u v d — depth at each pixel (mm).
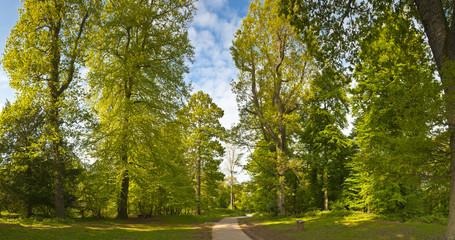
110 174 17938
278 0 24250
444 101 7309
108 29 18406
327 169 27141
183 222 21125
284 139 25594
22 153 15570
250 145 26344
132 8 18203
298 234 13852
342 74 12336
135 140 19516
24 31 15000
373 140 18484
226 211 49531
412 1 10586
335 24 11406
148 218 22297
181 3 20281
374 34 11664
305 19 11148
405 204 20250
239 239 12781
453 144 7590
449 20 9953
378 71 20312
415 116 8070
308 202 29969
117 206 20500
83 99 15891
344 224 16875
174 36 20359
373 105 20234
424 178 8852
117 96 20047
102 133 18250
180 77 20594
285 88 27328
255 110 27266
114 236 12188
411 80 8586
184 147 30578
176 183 22625
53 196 17078
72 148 16844
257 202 36531
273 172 25688
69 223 14992
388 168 9242
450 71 7043
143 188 20281
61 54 15742
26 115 16609
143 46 19812
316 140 27969
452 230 7312
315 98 26375
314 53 12242
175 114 20594
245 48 26750
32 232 10711
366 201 21219
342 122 28312
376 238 11492
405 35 11445
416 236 11398
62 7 15930
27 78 14898
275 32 26250
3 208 18047
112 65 19672
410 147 8359
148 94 20000
